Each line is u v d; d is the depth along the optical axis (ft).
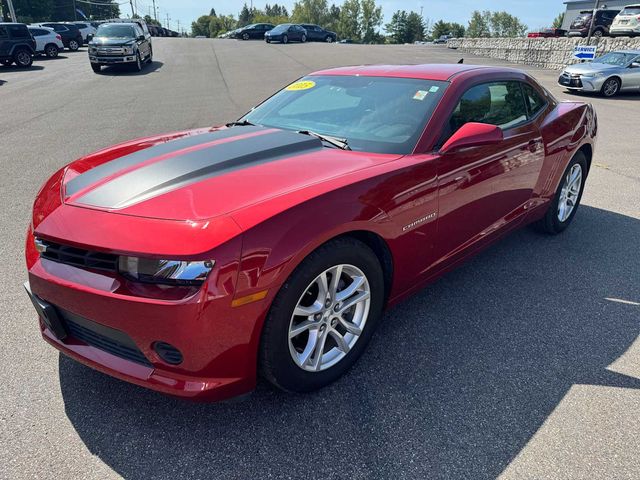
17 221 15.16
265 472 6.51
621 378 8.51
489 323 10.13
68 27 102.89
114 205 7.06
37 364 8.56
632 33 73.00
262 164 8.16
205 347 6.35
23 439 6.95
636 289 11.67
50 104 39.58
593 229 15.43
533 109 12.60
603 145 27.53
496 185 10.68
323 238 6.97
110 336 6.77
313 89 11.76
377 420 7.44
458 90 10.11
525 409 7.72
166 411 7.54
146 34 73.46
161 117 33.45
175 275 6.12
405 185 8.30
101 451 6.78
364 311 8.35
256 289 6.42
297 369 7.42
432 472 6.54
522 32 370.53
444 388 8.17
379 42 320.91
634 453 6.89
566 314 10.53
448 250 9.92
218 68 67.62
